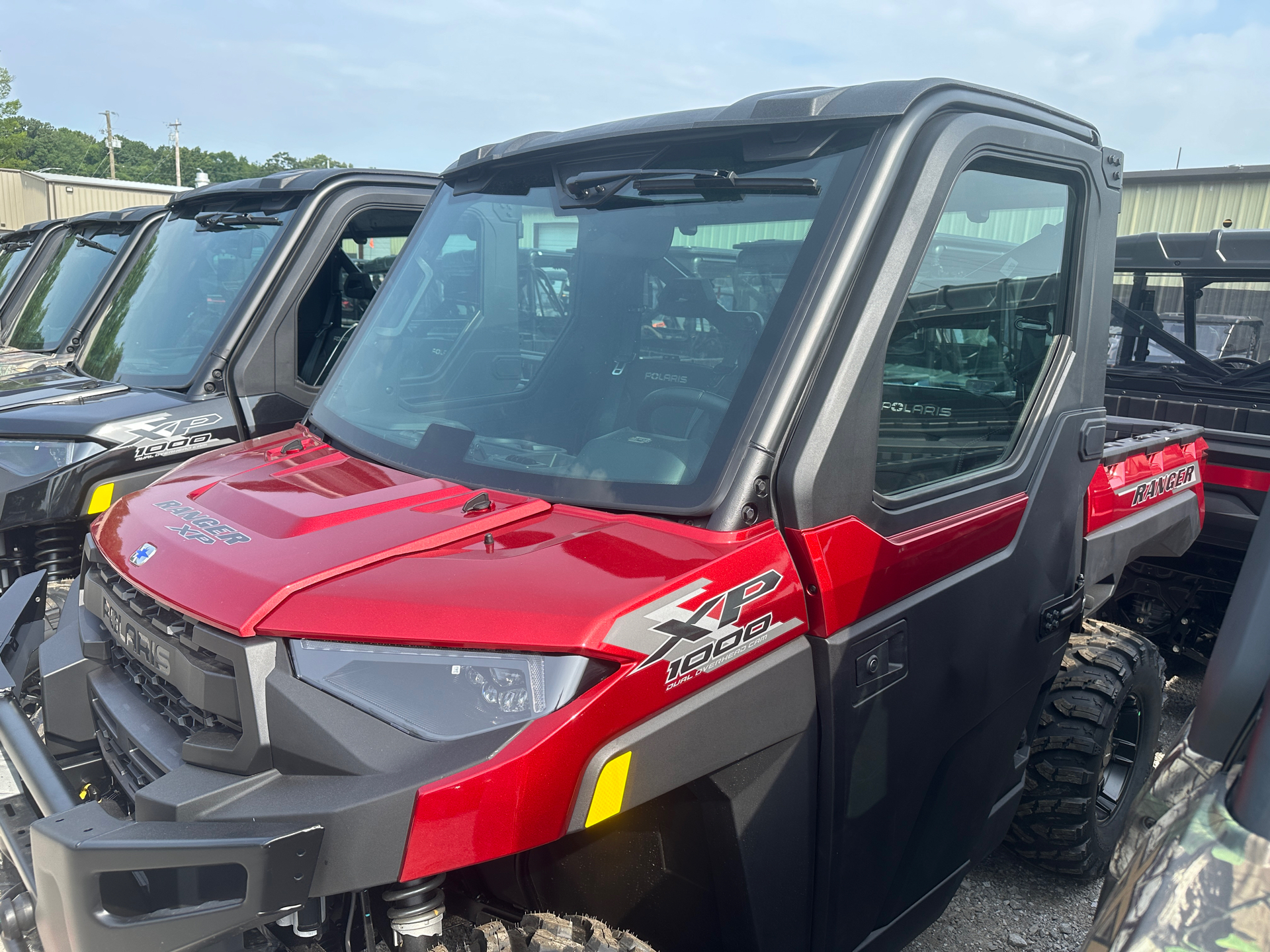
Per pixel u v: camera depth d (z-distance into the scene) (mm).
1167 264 5633
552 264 2314
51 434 3703
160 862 1402
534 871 1854
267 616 1573
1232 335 5496
